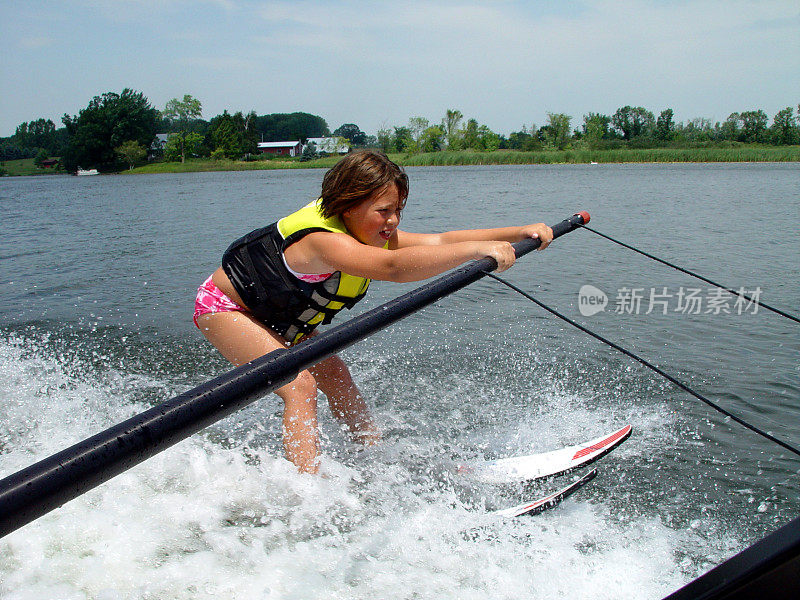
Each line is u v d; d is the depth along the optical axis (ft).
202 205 52.85
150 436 4.20
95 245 29.07
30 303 17.93
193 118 382.63
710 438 9.52
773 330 14.28
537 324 15.23
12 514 3.55
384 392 11.51
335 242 7.43
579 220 9.38
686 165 139.85
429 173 119.34
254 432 9.90
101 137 266.77
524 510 7.60
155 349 13.94
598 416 10.39
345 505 7.67
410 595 6.07
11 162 409.28
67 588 6.08
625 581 6.35
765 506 7.76
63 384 11.99
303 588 6.14
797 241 25.63
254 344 8.36
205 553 6.67
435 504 7.79
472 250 7.19
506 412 10.66
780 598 3.45
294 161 279.69
